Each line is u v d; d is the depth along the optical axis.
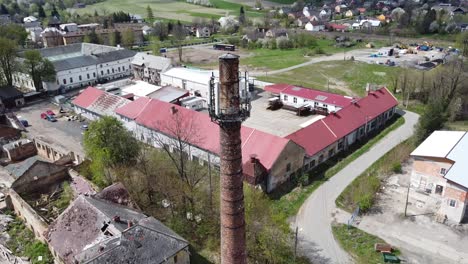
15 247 42.38
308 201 49.34
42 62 96.19
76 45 128.00
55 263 39.22
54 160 62.12
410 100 87.75
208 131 59.94
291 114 81.44
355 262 38.91
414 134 66.19
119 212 38.47
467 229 43.12
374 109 72.31
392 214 46.34
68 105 89.44
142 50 156.25
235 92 24.92
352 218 45.50
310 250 40.62
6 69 96.94
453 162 46.03
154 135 65.12
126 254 32.44
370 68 116.19
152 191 51.12
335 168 57.75
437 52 137.75
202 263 39.44
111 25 196.75
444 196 44.41
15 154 63.16
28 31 171.88
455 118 76.19
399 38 165.62
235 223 27.83
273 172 50.50
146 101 71.56
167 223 45.47
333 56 138.00
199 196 49.28
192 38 184.88
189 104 81.88
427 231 43.09
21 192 50.66
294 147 53.16
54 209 48.09
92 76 108.12
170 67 103.31
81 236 36.19
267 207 46.41
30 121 80.44
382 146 65.12
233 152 26.23
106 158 51.47
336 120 64.81
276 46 158.25
